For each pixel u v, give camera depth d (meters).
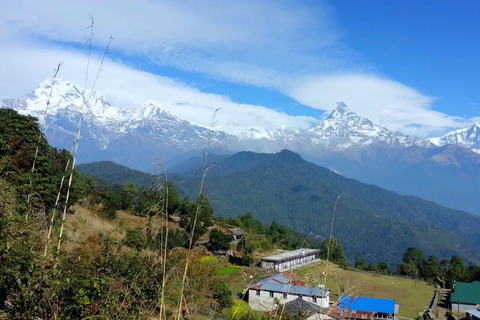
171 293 6.25
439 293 47.12
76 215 29.19
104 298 5.79
